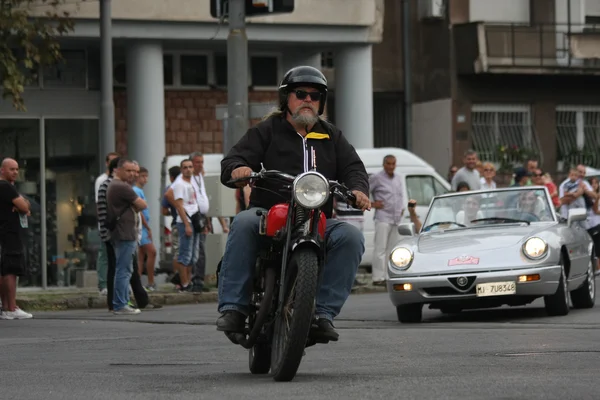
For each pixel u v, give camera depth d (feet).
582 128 190.19
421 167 146.61
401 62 182.80
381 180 125.08
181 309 104.32
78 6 133.08
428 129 182.39
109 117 124.06
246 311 46.65
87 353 61.82
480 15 183.21
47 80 142.61
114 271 100.78
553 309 83.51
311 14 143.95
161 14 138.00
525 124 186.50
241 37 103.65
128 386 44.21
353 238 46.06
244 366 52.80
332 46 149.69
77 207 143.33
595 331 67.56
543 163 186.50
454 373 46.70
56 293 121.29
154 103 141.38
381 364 51.88
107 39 124.47
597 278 134.72
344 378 45.55
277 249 45.91
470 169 128.47
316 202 43.73
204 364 54.19
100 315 96.84
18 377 49.01
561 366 48.70
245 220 46.29
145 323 85.92
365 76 150.20
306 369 50.55
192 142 152.87
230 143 104.12
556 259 82.12
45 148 142.41
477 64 178.91
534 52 182.39
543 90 187.01
